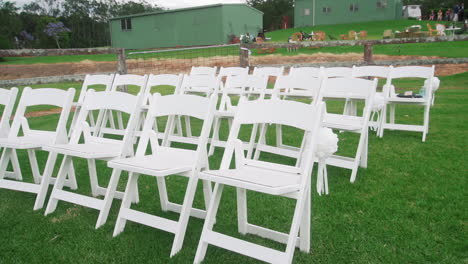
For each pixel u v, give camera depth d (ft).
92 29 194.18
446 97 26.89
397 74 17.34
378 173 12.53
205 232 7.79
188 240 8.75
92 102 11.32
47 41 160.86
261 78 16.38
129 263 7.86
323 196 10.78
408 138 16.81
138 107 10.22
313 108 7.91
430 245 8.06
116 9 216.95
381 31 103.65
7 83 23.86
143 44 112.88
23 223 9.87
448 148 14.94
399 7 135.54
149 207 10.65
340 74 18.65
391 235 8.54
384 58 53.11
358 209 9.92
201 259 7.77
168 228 8.38
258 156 14.05
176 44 109.29
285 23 162.81
